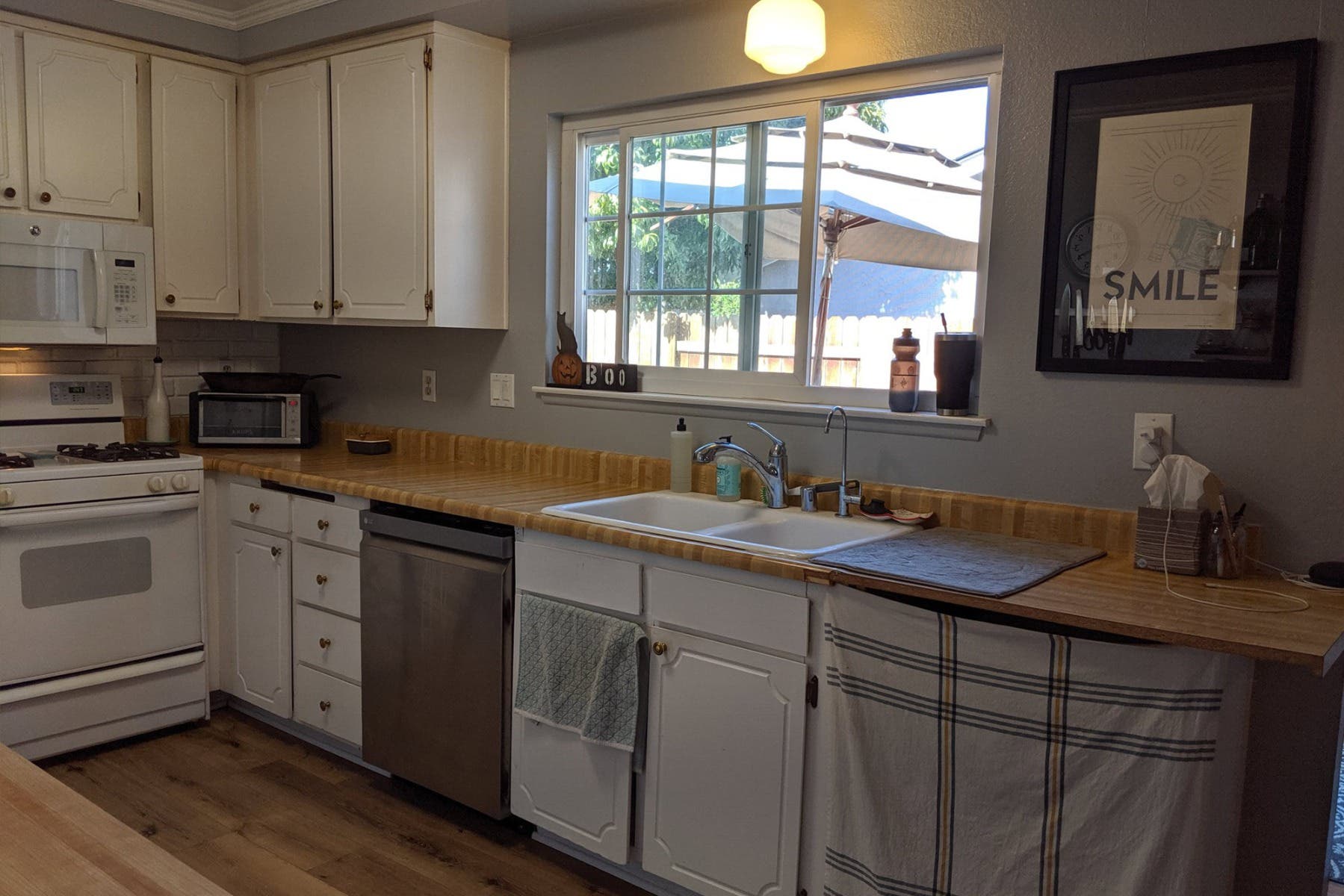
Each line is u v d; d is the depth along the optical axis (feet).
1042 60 7.13
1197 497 6.25
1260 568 6.43
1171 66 6.56
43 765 9.57
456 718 8.46
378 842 8.33
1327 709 6.24
